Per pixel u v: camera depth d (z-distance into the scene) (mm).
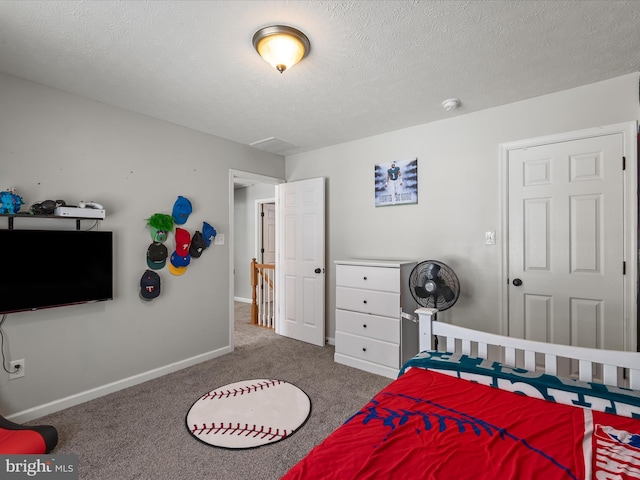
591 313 2316
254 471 1703
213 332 3363
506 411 1293
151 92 2406
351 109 2736
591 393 1343
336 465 999
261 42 1727
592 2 1497
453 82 2273
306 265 3916
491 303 2709
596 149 2295
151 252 2809
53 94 2314
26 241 2123
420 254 3109
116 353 2631
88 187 2480
